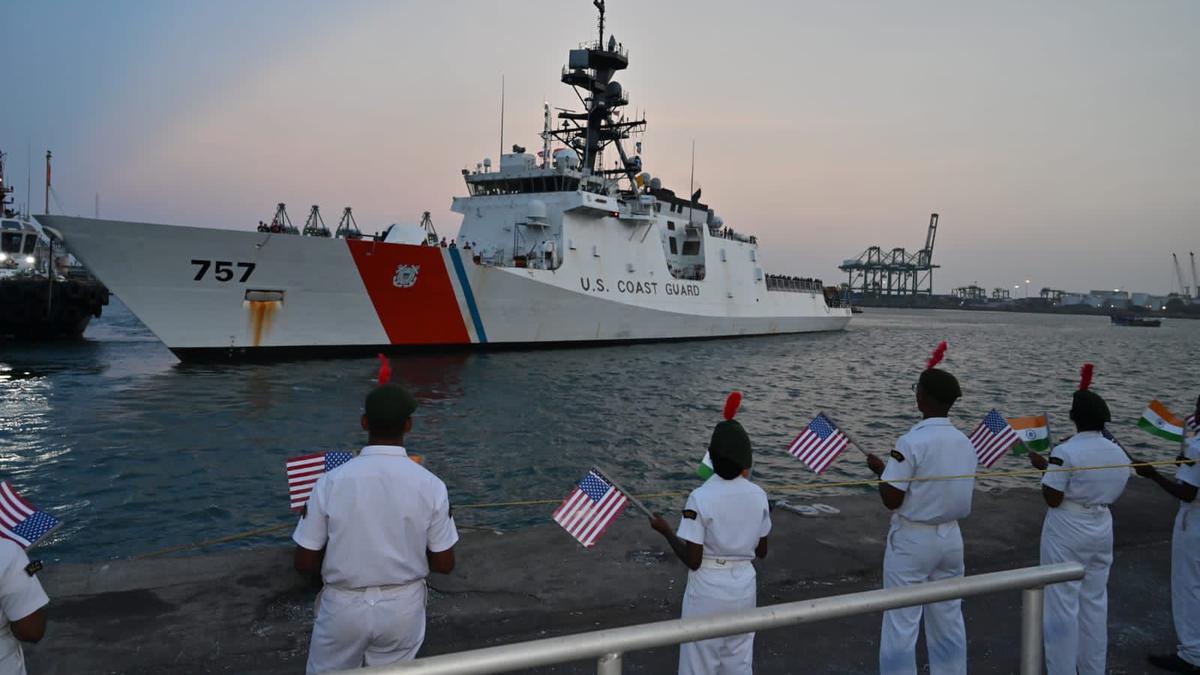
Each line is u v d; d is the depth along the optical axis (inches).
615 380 1027.9
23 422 692.7
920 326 3929.6
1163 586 223.9
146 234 926.4
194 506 465.4
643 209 1497.3
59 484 503.5
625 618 196.5
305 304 1052.5
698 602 138.6
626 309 1455.5
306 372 981.2
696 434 701.9
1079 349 2255.2
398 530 121.8
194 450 598.2
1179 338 3206.2
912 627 161.8
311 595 207.0
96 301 1585.9
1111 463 170.7
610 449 631.2
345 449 613.6
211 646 177.2
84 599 200.8
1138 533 271.7
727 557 139.1
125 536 415.2
